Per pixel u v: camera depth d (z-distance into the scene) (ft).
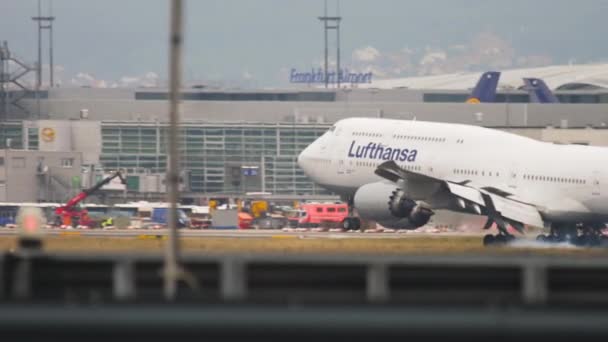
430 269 338.54
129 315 297.53
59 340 298.76
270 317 297.33
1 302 306.14
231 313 299.38
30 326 297.74
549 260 318.86
